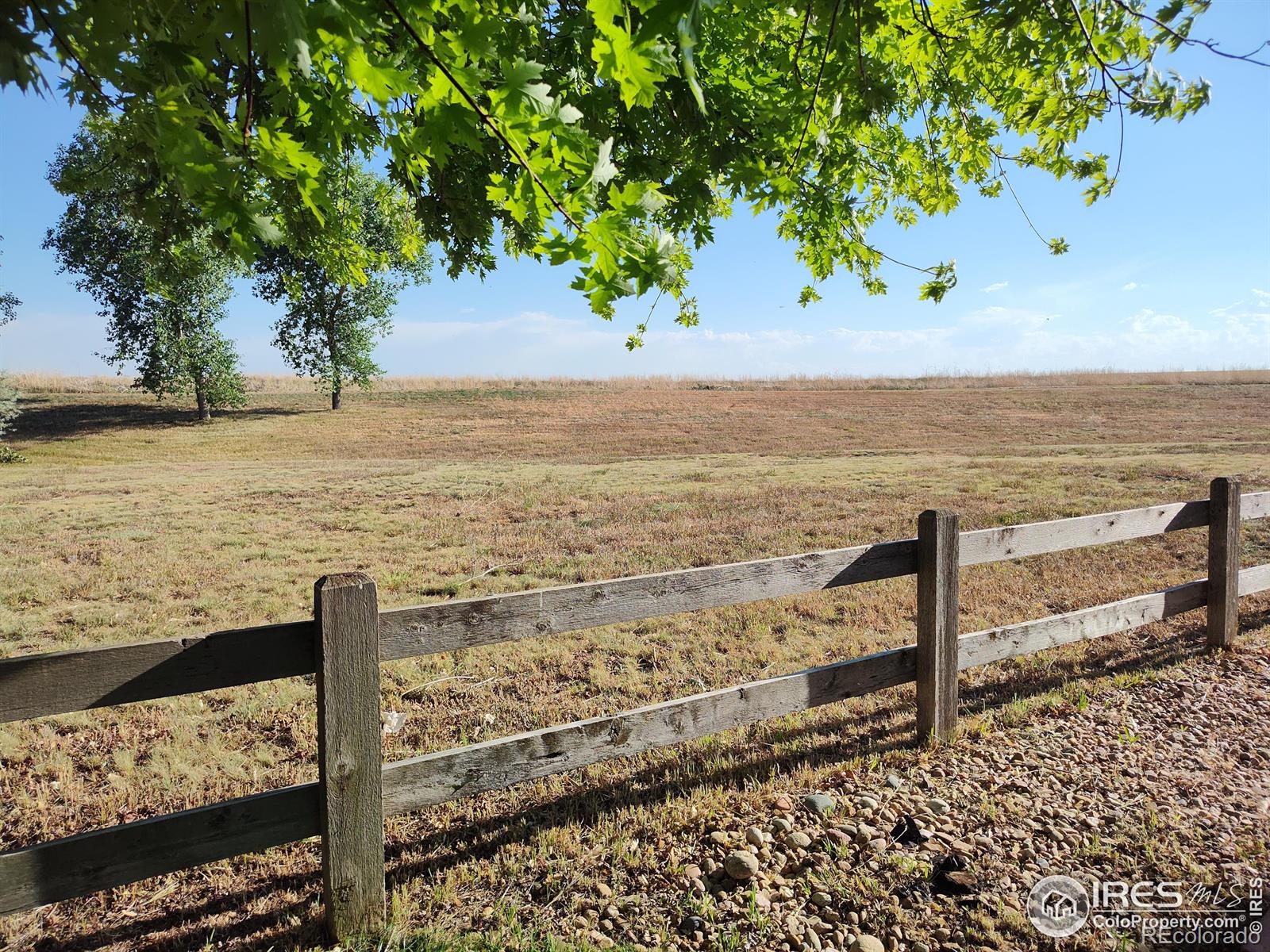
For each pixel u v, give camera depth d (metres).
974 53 2.61
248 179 1.95
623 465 21.30
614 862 2.89
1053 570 7.97
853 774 3.54
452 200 3.32
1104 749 3.76
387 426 35.41
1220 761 3.61
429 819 3.31
